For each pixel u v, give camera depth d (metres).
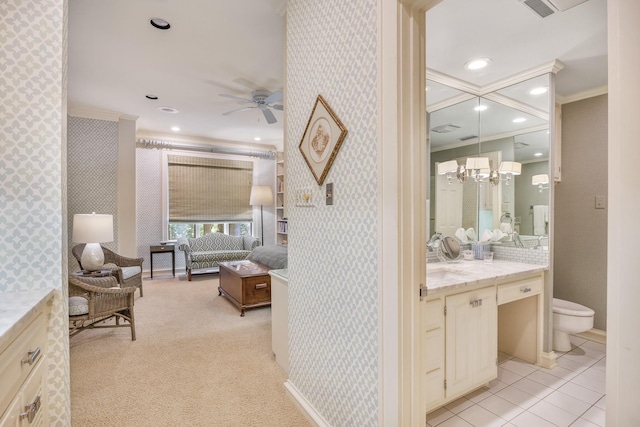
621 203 0.66
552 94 2.54
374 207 1.33
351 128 1.46
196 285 5.14
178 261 6.11
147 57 2.98
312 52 1.77
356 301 1.44
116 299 2.87
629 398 0.65
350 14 1.46
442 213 2.75
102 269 3.60
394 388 1.23
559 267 3.29
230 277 4.11
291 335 2.04
